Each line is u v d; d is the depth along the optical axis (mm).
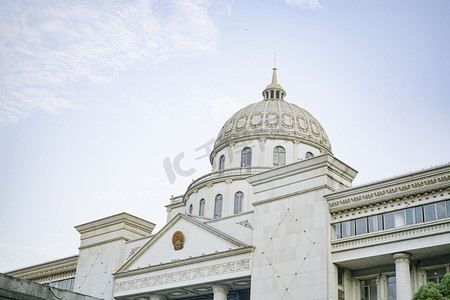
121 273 59781
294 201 47219
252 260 48062
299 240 45438
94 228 66812
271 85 81500
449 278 32594
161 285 54938
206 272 51312
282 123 72938
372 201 42781
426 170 40250
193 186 72062
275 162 70312
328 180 46062
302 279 43906
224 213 66625
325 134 77500
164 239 57594
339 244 43594
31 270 74125
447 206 39219
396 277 40281
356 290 44906
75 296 29812
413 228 40031
